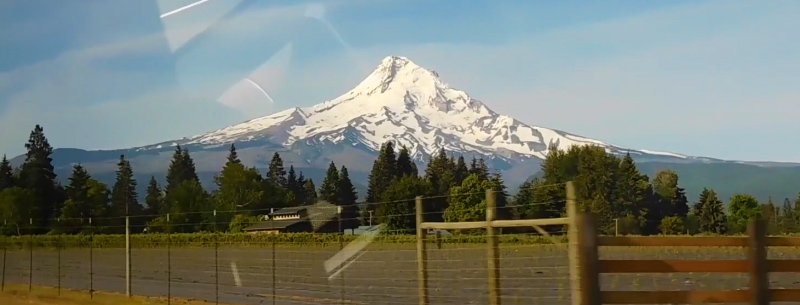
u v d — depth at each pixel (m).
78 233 40.50
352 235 23.22
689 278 21.25
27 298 20.30
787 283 19.78
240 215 34.88
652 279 20.86
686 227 45.50
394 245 19.28
